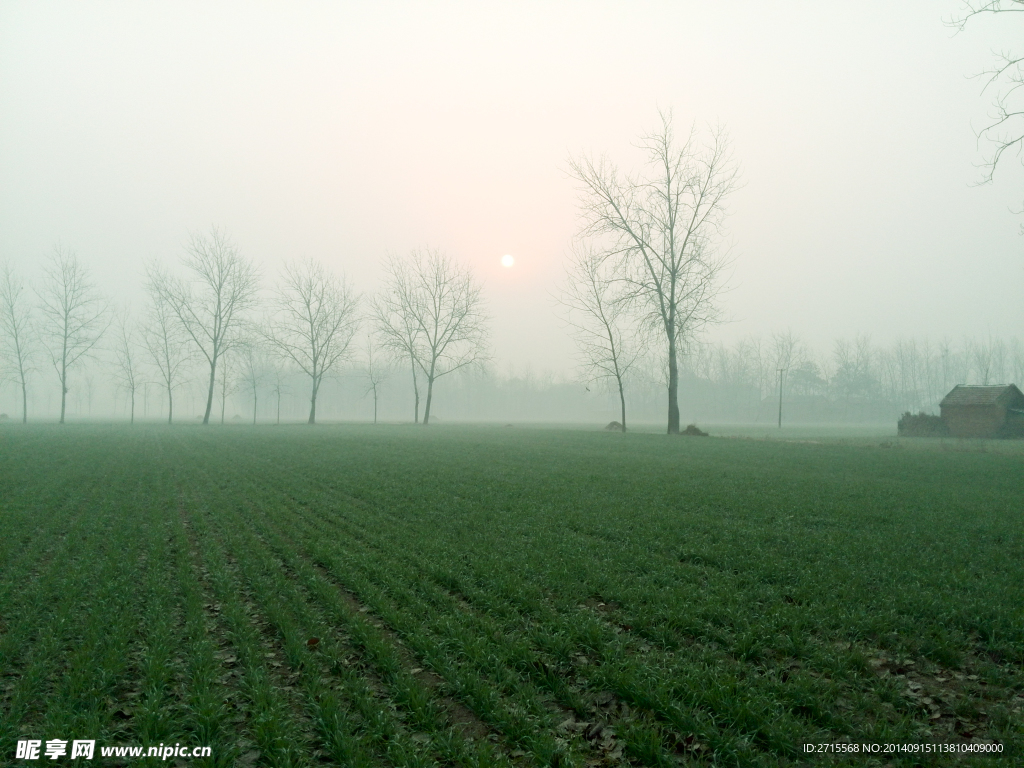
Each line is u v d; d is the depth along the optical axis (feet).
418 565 31.63
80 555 33.91
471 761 14.70
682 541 35.99
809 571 29.37
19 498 50.49
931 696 18.11
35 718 17.04
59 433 144.66
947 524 40.19
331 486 60.95
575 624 22.84
